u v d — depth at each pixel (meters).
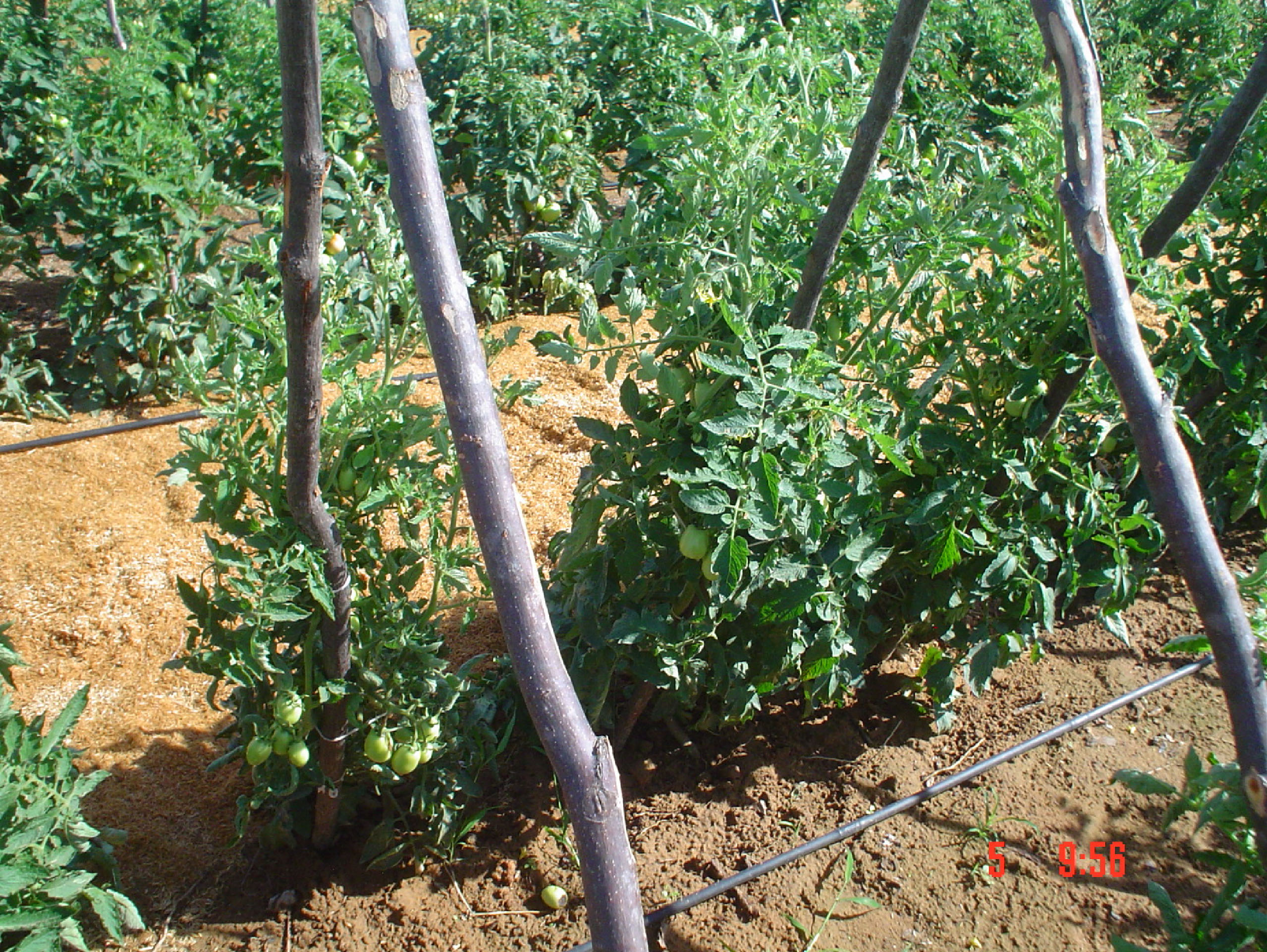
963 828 2.73
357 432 2.09
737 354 2.12
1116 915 2.47
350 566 2.21
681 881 2.54
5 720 2.07
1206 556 1.18
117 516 3.74
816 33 5.70
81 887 1.92
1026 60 7.38
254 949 2.33
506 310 5.37
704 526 2.26
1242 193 3.29
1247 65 7.22
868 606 2.87
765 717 3.08
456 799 2.70
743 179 2.20
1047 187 2.49
